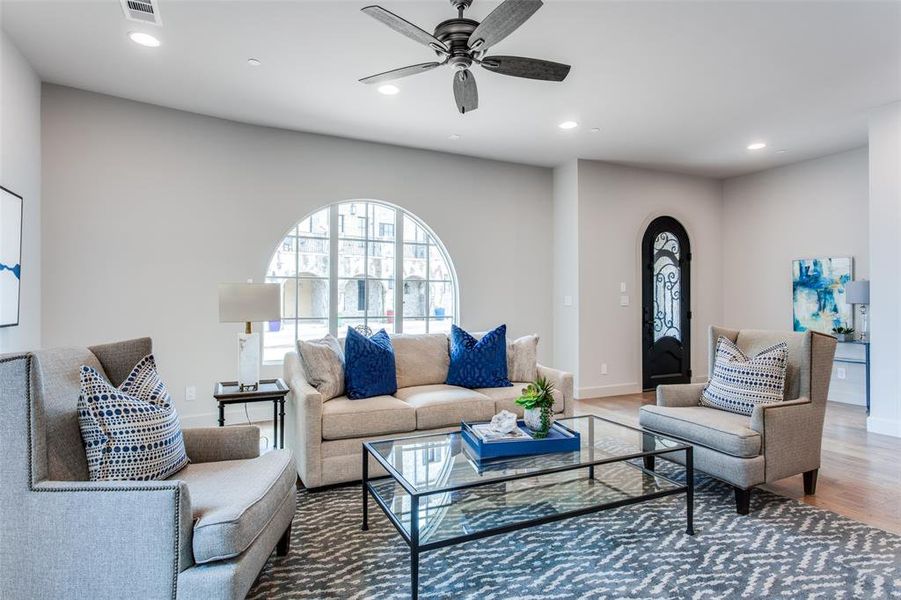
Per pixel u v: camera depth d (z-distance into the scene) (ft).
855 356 16.25
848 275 16.53
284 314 14.94
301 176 14.65
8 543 4.52
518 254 18.20
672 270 19.60
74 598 4.53
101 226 12.05
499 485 7.64
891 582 6.13
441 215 16.80
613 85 11.38
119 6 8.32
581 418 9.70
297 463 9.52
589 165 17.79
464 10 8.18
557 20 8.68
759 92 11.80
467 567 6.53
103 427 5.36
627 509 8.37
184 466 6.25
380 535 7.43
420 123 13.92
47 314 11.44
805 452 8.63
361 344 10.55
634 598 5.83
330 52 9.89
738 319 20.11
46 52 9.91
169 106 12.76
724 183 20.68
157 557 4.56
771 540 7.23
